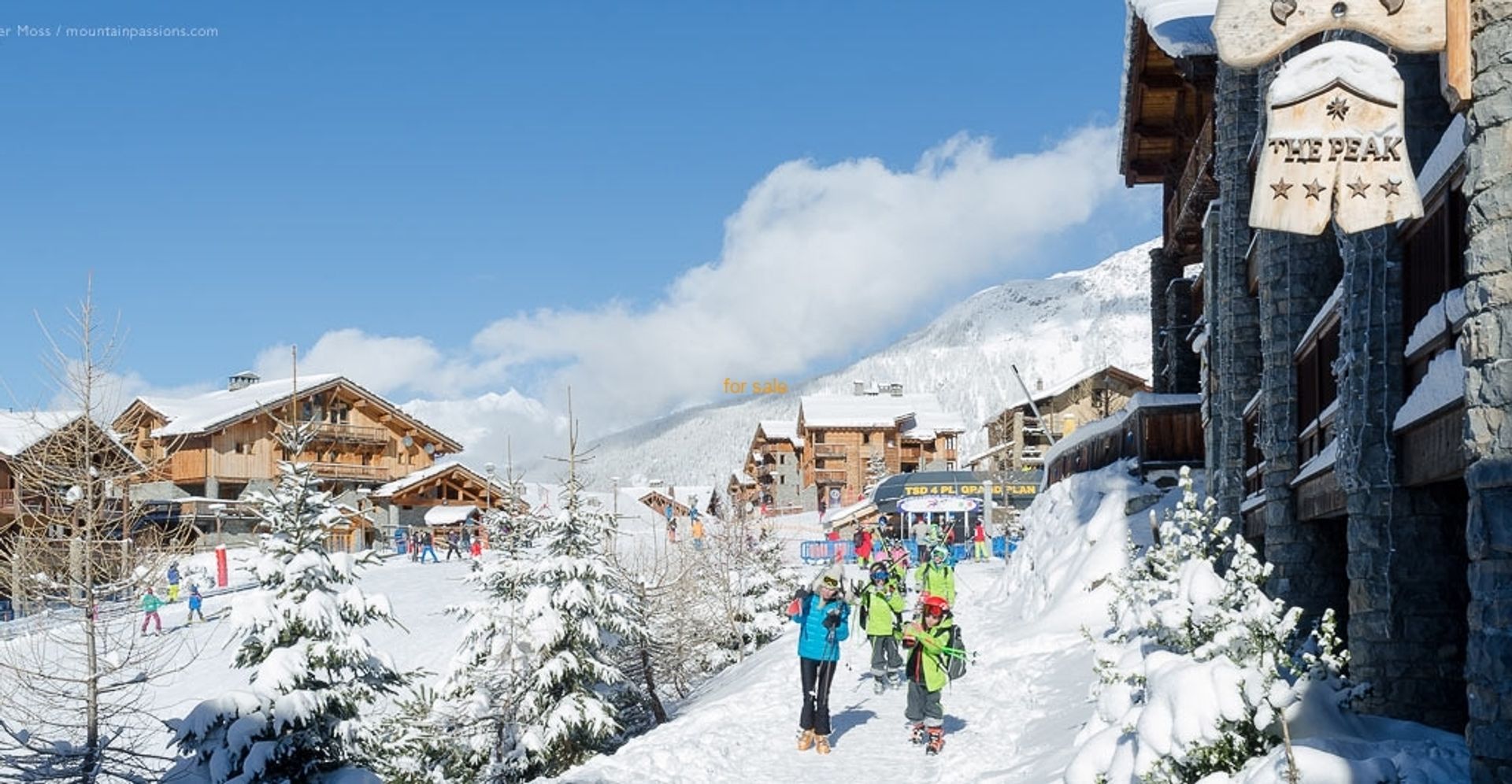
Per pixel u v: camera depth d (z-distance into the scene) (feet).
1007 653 55.11
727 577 96.94
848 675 54.44
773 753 40.52
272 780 43.57
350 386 211.20
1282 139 16.12
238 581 144.36
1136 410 75.51
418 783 55.21
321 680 46.06
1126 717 25.50
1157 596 30.04
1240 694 22.41
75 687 63.05
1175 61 65.00
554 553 61.67
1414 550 31.27
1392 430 31.19
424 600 122.52
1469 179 18.56
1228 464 55.83
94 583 51.70
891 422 295.28
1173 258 96.73
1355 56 16.07
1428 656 31.07
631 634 63.00
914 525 163.53
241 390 215.72
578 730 59.31
